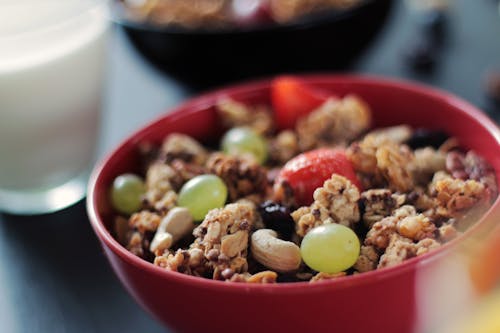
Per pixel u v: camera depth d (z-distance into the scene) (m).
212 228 0.43
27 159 0.55
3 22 0.55
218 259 0.43
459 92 0.62
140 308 0.48
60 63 0.53
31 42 0.53
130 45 0.66
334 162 0.46
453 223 0.44
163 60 0.63
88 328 0.47
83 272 0.50
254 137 0.50
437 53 0.66
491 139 0.47
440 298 0.41
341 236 0.43
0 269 0.51
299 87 0.53
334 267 0.42
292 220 0.45
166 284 0.41
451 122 0.50
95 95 0.56
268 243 0.43
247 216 0.44
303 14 0.66
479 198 0.44
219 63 0.62
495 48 0.66
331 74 0.64
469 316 0.42
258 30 0.60
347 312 0.40
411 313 0.41
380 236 0.43
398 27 0.70
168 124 0.51
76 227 0.54
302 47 0.61
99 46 0.55
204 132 0.53
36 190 0.56
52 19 0.54
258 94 0.54
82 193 0.56
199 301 0.41
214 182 0.46
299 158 0.46
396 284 0.40
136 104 0.64
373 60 0.66
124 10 0.69
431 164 0.48
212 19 0.68
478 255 0.41
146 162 0.50
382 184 0.46
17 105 0.53
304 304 0.40
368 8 0.61
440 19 0.69
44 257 0.52
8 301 0.49
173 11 0.69
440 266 0.40
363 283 0.40
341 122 0.51
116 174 0.49
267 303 0.40
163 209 0.46
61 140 0.55
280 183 0.46
